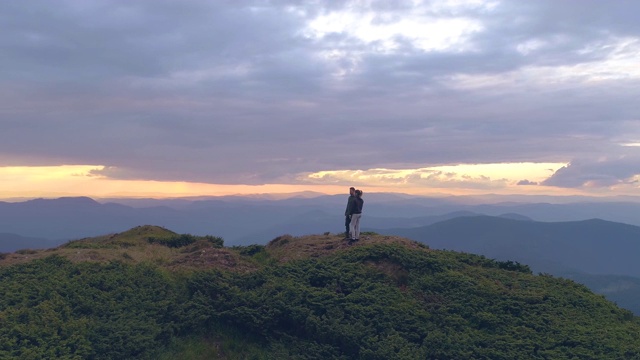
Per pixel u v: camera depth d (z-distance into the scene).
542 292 17.08
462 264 19.28
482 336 14.56
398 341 14.30
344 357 14.23
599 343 14.08
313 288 16.66
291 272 17.98
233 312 15.45
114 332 13.55
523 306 16.02
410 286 17.23
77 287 15.39
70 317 13.90
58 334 13.20
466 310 15.73
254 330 15.38
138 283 16.22
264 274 17.72
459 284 17.11
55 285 15.39
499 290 16.88
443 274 17.67
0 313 13.61
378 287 16.86
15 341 12.52
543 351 13.77
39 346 12.59
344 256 18.97
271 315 15.38
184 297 16.16
